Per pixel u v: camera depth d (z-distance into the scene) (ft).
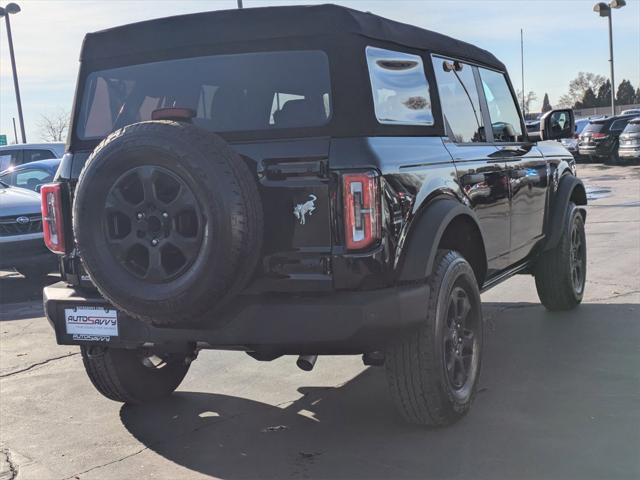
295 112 10.93
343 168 10.31
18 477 11.27
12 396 15.43
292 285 10.55
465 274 12.50
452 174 12.69
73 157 12.48
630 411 12.63
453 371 12.30
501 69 17.57
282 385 15.31
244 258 10.12
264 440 12.35
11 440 12.87
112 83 12.53
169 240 10.11
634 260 26.68
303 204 10.44
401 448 11.61
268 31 11.23
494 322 19.31
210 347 11.32
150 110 12.21
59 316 12.07
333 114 10.64
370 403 13.89
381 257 10.36
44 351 19.24
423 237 11.16
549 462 10.81
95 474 11.28
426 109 12.70
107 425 13.46
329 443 12.03
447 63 14.03
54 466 11.66
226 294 10.19
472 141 14.67
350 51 10.84
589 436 11.68
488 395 13.75
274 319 10.37
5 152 42.96
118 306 10.59
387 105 11.39
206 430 12.95
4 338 20.83
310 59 11.02
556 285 19.38
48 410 14.46
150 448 12.26
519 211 16.39
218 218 9.84
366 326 10.19
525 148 17.34
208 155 9.96
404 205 10.91
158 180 10.14
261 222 10.42
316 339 10.28
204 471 11.24
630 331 17.62
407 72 12.26
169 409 14.16
